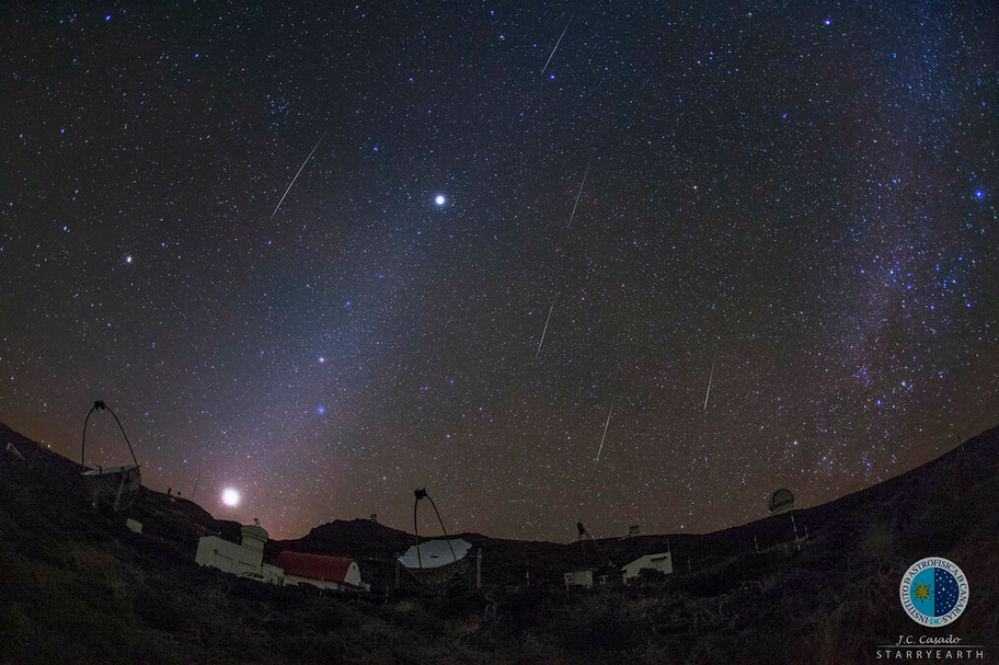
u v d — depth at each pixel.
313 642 21.75
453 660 23.44
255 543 34.66
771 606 23.23
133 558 26.88
